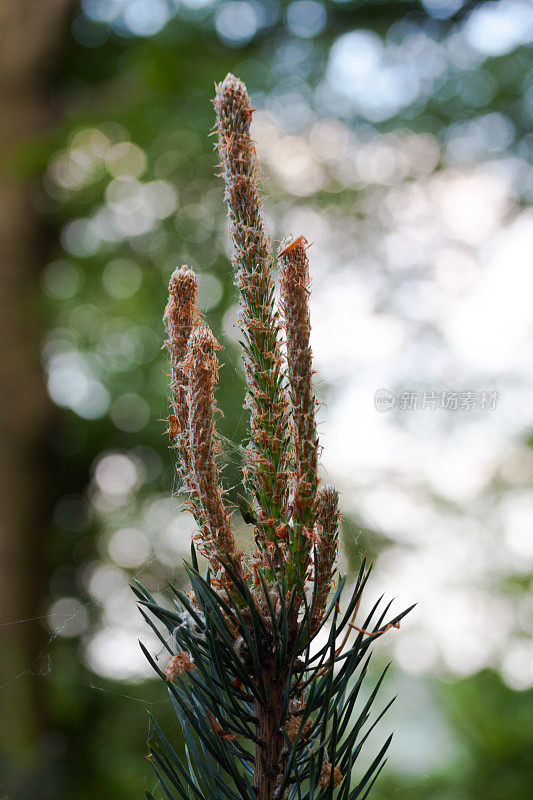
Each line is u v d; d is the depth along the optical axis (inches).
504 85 210.5
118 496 225.8
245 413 65.9
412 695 156.4
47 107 188.7
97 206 224.1
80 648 169.2
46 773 136.8
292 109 224.7
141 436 221.5
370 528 177.6
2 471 176.7
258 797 40.1
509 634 180.1
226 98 40.4
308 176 227.1
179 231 231.3
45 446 187.0
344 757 40.2
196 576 39.9
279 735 40.2
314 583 39.9
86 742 154.6
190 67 190.9
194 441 40.0
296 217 225.3
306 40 201.9
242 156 40.3
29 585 174.2
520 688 163.5
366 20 192.2
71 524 221.0
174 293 40.8
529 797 125.0
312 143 227.1
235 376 142.4
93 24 214.8
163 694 144.6
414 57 209.8
